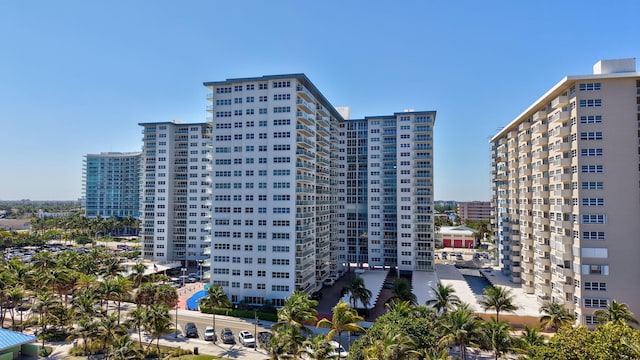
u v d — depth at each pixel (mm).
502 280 103875
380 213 119750
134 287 90375
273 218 85875
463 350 51062
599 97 66125
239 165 88812
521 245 97188
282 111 87250
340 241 125938
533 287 88312
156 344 64812
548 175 79812
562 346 39719
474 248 190625
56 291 82375
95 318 60031
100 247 173250
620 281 63688
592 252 64938
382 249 119188
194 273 124750
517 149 102438
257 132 88312
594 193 65438
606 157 65312
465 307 51156
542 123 82375
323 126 111625
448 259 156500
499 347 45969
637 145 64750
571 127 69062
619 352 37500
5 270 85500
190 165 136125
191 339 67938
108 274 92812
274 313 78875
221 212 89062
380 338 42312
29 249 170625
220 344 65438
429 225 113750
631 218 64000
